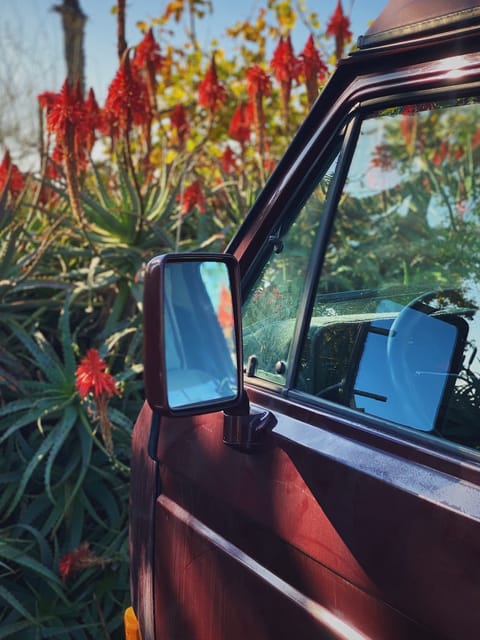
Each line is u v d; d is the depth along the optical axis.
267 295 1.85
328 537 1.40
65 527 3.43
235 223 4.62
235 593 1.64
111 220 4.18
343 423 1.51
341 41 4.73
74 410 3.38
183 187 4.32
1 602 3.18
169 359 1.55
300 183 1.78
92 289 3.97
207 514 1.76
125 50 4.03
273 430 1.60
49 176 4.68
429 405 1.50
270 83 4.54
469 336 1.56
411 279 3.04
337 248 4.35
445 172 4.95
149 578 2.00
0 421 3.49
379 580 1.29
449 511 1.21
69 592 3.17
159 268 1.45
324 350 1.69
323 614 1.41
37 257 3.77
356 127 1.65
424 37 1.50
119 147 4.74
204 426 1.80
